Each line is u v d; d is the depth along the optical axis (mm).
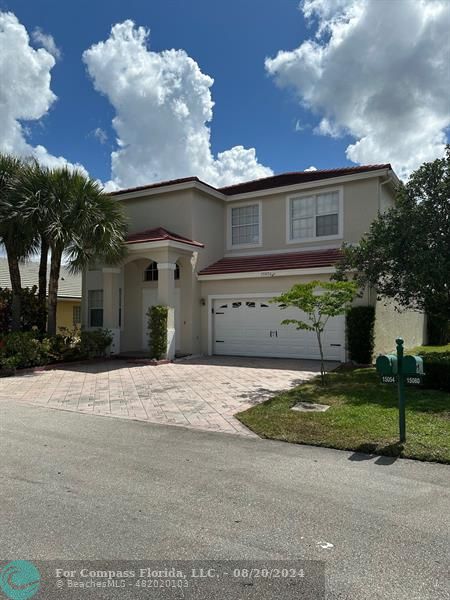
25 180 13398
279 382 10547
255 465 5062
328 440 5848
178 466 5043
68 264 14719
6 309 15094
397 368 5730
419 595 2701
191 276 16219
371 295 13586
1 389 10180
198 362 14477
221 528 3572
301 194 16484
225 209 18156
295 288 9641
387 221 11539
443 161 10656
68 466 5051
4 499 4152
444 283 10312
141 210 17500
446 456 5137
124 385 10492
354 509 3902
